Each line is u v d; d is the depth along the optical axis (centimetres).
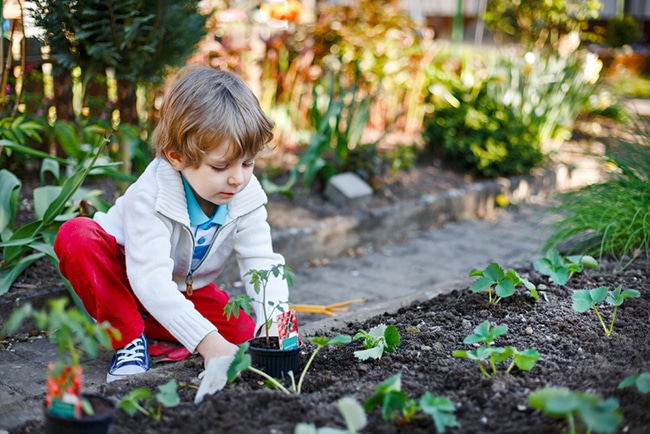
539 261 273
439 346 231
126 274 253
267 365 205
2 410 214
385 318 266
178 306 222
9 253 313
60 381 154
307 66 574
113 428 170
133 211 229
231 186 221
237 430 169
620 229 339
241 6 560
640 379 176
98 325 160
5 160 417
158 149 229
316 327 270
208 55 505
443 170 596
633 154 386
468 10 1667
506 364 213
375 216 483
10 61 346
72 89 410
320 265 441
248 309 204
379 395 170
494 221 553
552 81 673
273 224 441
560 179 642
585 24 841
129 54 351
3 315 299
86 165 351
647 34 1730
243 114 216
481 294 277
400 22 647
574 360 217
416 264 450
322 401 189
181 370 222
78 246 239
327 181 494
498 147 595
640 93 1061
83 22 340
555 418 172
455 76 661
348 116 517
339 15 617
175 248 243
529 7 821
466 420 175
